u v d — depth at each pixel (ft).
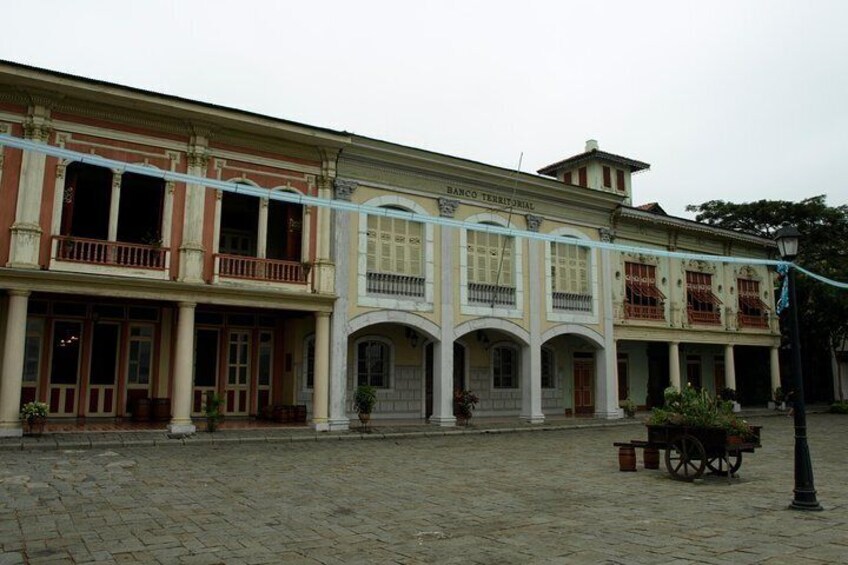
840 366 121.70
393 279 68.13
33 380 57.82
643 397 96.37
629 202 105.09
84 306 60.49
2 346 53.57
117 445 48.65
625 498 32.83
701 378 103.96
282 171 62.95
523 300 77.20
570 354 89.40
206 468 40.24
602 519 27.94
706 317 96.27
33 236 50.60
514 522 27.30
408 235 70.13
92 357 60.80
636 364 96.58
